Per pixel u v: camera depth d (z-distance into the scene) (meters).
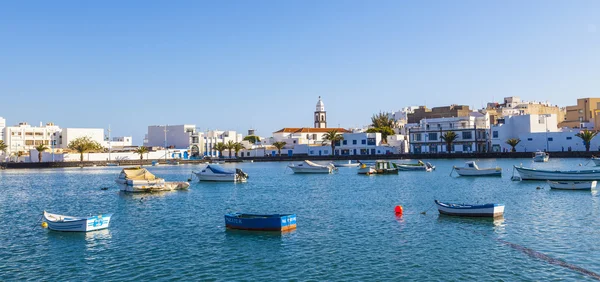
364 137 194.88
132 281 27.11
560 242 33.50
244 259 30.94
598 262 28.84
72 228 39.72
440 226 39.81
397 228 39.44
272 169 135.00
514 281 26.05
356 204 54.09
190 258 31.36
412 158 173.38
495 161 144.00
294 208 52.16
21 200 65.44
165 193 69.69
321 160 184.00
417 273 27.67
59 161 174.12
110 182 95.69
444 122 183.50
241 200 60.25
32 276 28.25
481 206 42.53
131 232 39.59
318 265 29.45
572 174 71.94
